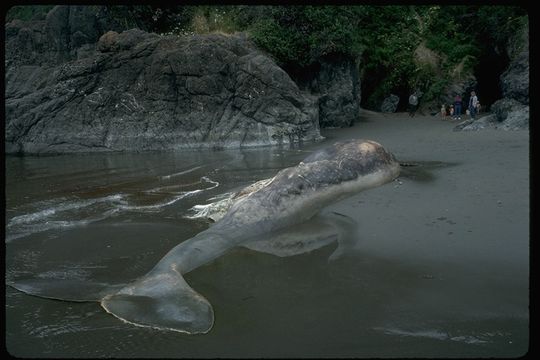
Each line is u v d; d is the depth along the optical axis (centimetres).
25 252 650
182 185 1026
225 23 2002
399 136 1597
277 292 506
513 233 616
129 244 670
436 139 1453
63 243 682
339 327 433
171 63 1639
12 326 451
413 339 410
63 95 1669
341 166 828
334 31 1931
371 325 434
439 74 2342
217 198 888
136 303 474
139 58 1669
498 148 1193
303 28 1958
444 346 398
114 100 1666
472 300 469
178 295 484
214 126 1639
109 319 455
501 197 755
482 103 2442
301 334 424
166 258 569
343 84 1967
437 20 2447
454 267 540
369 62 2428
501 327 423
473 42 2403
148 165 1310
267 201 721
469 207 721
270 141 1617
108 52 1700
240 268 573
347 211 750
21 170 1300
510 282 499
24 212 848
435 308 458
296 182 761
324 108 1950
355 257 586
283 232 694
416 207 740
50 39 1892
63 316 465
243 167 1199
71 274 571
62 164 1390
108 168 1288
